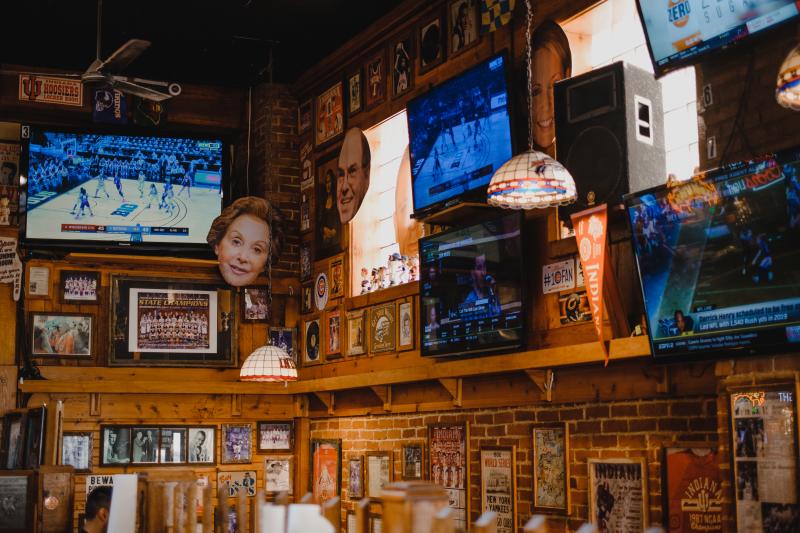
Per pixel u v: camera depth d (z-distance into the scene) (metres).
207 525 4.39
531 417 7.65
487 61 7.82
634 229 6.16
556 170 6.29
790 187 5.25
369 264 10.23
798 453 5.21
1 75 11.04
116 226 10.94
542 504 7.42
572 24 7.45
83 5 9.66
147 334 10.97
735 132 5.92
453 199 8.07
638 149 6.48
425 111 8.57
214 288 11.27
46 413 8.88
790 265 5.28
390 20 9.58
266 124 11.58
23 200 10.71
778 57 5.68
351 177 10.31
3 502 5.97
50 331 10.69
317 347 10.88
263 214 11.30
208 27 10.26
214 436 11.01
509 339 7.47
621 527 6.64
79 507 10.38
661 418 6.47
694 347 5.84
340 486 10.33
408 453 9.12
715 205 5.64
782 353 5.41
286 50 10.95
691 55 6.01
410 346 9.07
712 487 6.06
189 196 11.18
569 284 7.24
